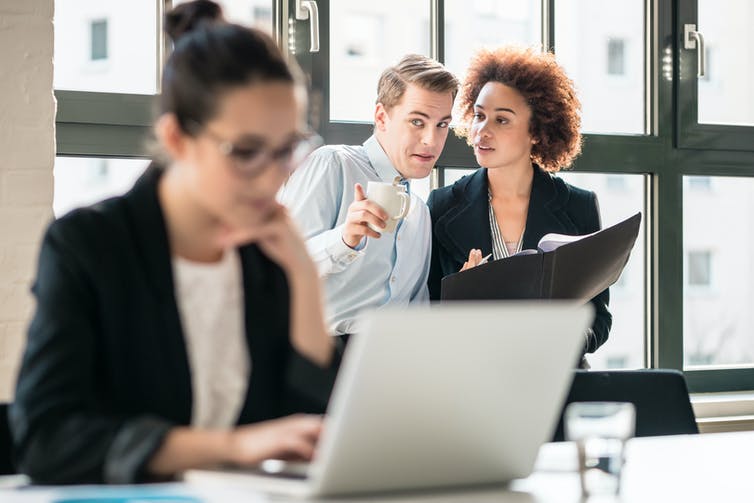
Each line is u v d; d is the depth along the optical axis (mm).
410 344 1172
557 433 2129
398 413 1211
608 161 4027
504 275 2826
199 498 1119
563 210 3326
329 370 1629
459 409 1260
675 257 4152
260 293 1636
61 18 3262
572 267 2807
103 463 1322
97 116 3299
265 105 1390
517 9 3920
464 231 3275
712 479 1492
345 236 2943
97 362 1489
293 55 3564
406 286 3229
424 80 3127
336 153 3227
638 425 2143
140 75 3377
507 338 1241
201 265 1604
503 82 3295
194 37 1447
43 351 1401
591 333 3186
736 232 4270
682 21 4121
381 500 1265
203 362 1592
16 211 2959
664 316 4137
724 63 4230
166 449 1314
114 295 1479
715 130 4191
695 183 4203
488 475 1360
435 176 3805
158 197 1563
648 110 4137
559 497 1329
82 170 3330
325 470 1210
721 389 4223
